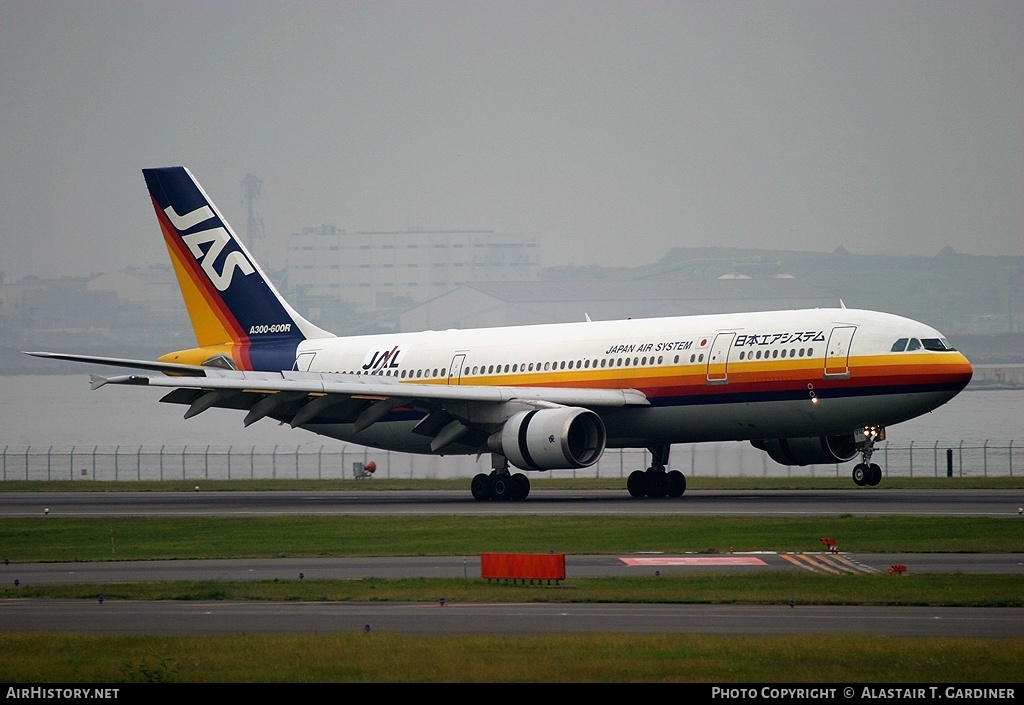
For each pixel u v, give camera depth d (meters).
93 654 87.12
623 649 85.44
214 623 100.06
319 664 82.81
